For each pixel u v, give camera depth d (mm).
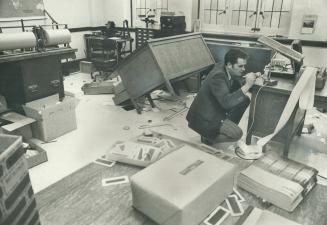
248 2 4680
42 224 1621
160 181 1624
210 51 4109
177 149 1978
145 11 5691
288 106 2205
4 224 841
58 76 3018
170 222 1519
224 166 1775
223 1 4891
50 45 2971
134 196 1673
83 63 5395
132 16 5895
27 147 2457
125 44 5703
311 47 4152
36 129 2760
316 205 1804
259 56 3688
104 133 2982
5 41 2467
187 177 1662
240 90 2365
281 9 4434
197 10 5188
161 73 3094
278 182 1831
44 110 2633
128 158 2195
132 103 3791
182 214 1443
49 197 1868
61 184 2014
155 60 3082
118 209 1750
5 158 831
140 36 5406
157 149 2307
